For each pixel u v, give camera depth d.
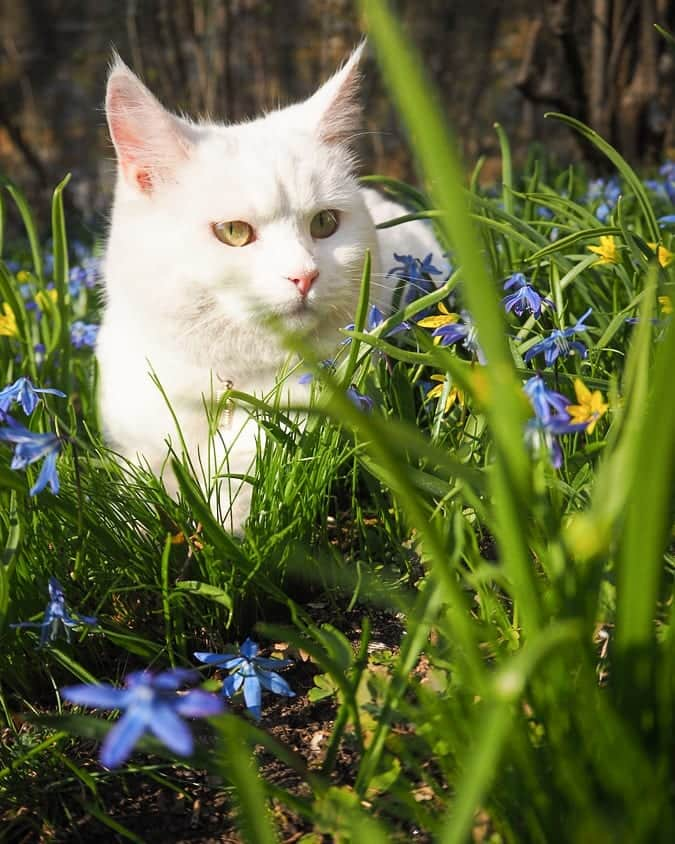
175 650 0.58
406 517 0.61
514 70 2.09
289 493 0.60
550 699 0.46
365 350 0.65
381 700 0.52
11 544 0.54
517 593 0.47
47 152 2.24
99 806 0.52
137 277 0.67
